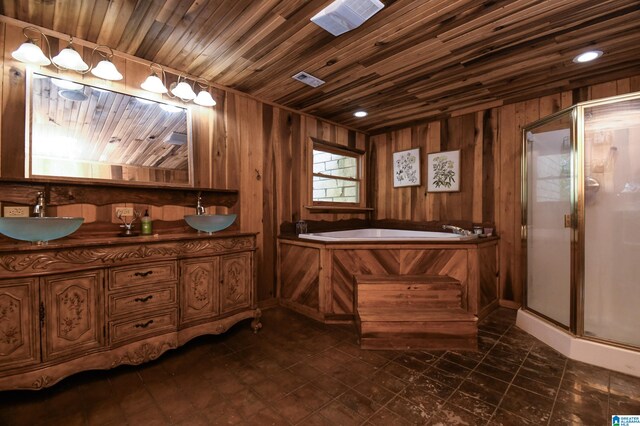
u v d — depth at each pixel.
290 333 2.44
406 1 1.58
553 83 2.63
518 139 3.01
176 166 2.42
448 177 3.50
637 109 1.98
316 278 2.75
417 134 3.81
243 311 2.40
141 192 2.25
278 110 3.19
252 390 1.65
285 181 3.24
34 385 1.50
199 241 2.14
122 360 1.77
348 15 1.68
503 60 2.23
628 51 2.10
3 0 1.59
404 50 2.10
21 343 1.48
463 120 3.41
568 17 1.72
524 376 1.80
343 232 3.69
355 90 2.80
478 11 1.67
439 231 3.58
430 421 1.41
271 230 3.11
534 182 2.57
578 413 1.47
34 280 1.51
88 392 1.63
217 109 2.69
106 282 1.72
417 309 2.35
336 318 2.68
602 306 2.13
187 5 1.64
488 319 2.75
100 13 1.72
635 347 1.84
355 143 4.09
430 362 1.96
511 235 3.04
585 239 2.15
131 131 2.21
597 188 2.17
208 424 1.39
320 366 1.91
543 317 2.38
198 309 2.13
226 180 2.75
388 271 2.70
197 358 2.01
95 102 2.05
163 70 2.37
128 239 1.82
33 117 1.81
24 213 1.78
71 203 1.95
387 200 4.13
